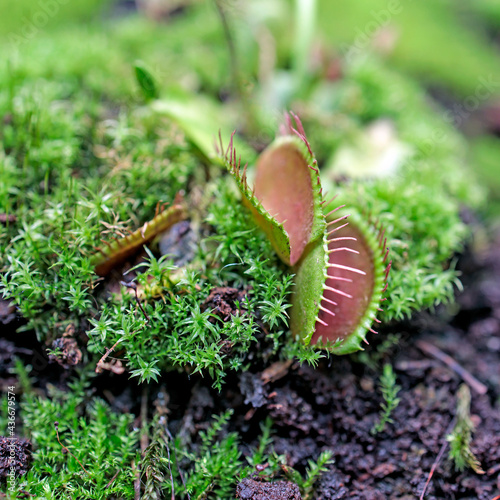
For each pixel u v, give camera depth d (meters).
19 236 0.12
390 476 0.12
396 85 0.17
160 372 0.12
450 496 0.12
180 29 0.19
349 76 0.17
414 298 0.13
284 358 0.12
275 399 0.12
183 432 0.12
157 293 0.12
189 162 0.14
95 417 0.12
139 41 0.18
